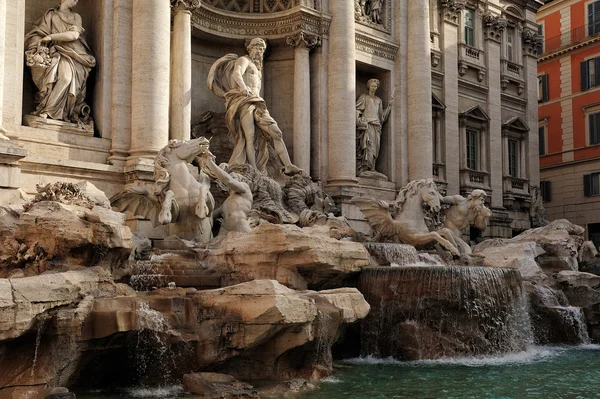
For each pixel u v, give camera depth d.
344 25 30.06
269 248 16.62
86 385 13.08
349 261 18.17
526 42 44.31
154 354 13.27
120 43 23.34
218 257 17.39
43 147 21.70
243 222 21.11
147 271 16.52
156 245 19.20
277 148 27.31
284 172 27.47
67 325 12.29
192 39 29.34
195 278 16.62
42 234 14.51
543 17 53.41
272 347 13.98
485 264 24.75
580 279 24.31
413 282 18.47
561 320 21.95
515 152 43.28
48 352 12.19
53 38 22.38
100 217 14.80
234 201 21.33
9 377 11.66
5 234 15.02
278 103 30.73
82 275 13.38
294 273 16.86
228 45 30.31
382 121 33.03
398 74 33.69
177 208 19.92
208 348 13.51
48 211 14.70
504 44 42.38
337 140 29.73
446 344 18.20
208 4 28.94
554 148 51.72
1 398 11.41
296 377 14.38
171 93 25.11
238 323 13.48
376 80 32.78
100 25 23.62
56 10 22.91
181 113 24.92
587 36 49.75
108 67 23.39
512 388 14.29
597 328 22.80
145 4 23.33
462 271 18.88
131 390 12.98
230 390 12.42
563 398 13.44
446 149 37.09
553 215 51.41
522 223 42.66
